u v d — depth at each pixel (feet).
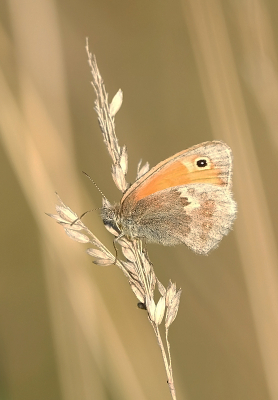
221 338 2.72
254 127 2.74
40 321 2.73
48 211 2.70
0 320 2.73
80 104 2.75
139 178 2.67
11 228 2.74
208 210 2.68
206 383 2.71
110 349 2.70
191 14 2.73
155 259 2.74
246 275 2.70
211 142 2.68
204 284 2.73
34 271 2.73
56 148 2.71
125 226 2.67
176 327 2.72
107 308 2.70
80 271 2.70
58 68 2.72
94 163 2.75
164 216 2.68
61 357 2.70
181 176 2.68
